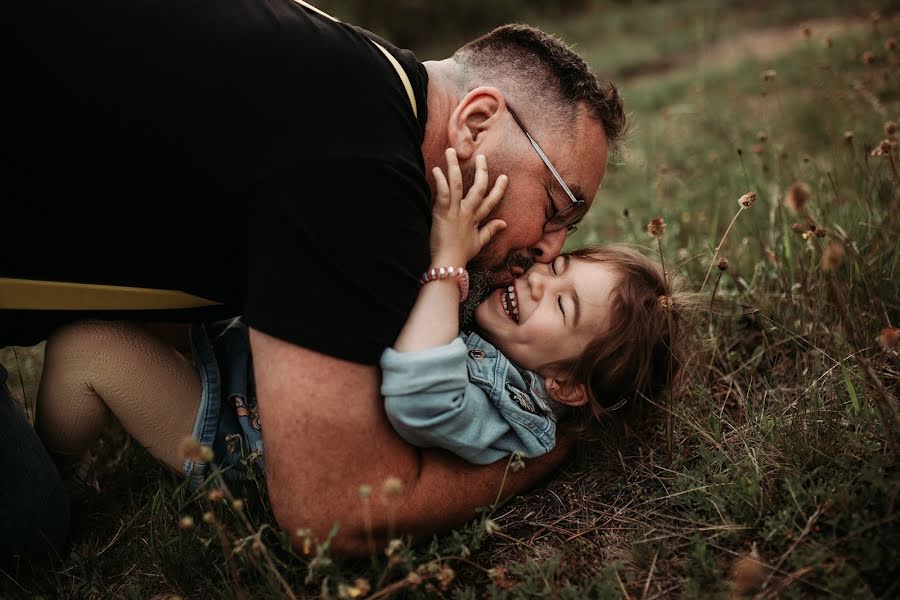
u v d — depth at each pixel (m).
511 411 1.93
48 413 1.85
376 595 1.50
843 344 2.17
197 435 1.89
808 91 4.91
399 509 1.68
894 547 1.54
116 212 1.62
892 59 3.78
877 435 1.85
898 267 2.35
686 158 4.31
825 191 2.88
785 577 1.59
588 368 2.11
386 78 1.70
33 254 1.64
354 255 1.56
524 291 2.13
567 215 2.00
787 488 1.77
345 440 1.58
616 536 1.84
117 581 1.86
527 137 1.90
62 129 1.55
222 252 1.67
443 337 1.68
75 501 2.02
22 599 1.74
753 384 2.31
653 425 2.21
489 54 1.97
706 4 9.86
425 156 1.87
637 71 7.70
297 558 1.73
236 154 1.55
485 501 1.89
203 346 1.98
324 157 1.55
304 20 1.68
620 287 2.14
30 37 1.53
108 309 1.75
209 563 1.82
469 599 1.62
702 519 1.78
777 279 2.60
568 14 11.01
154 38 1.56
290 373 1.55
